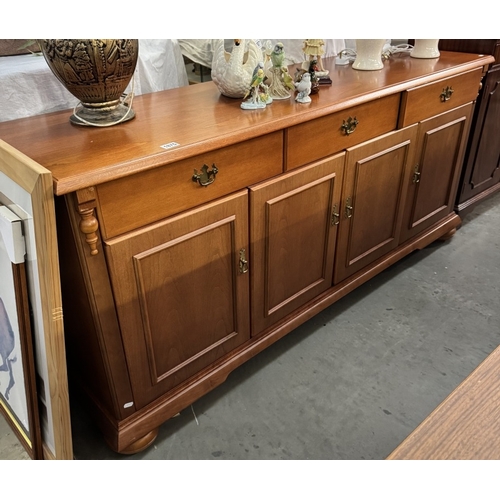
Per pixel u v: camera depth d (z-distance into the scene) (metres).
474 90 1.85
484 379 0.73
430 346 1.62
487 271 2.00
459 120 1.84
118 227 0.98
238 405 1.41
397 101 1.53
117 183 0.94
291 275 1.48
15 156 0.88
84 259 0.96
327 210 1.48
